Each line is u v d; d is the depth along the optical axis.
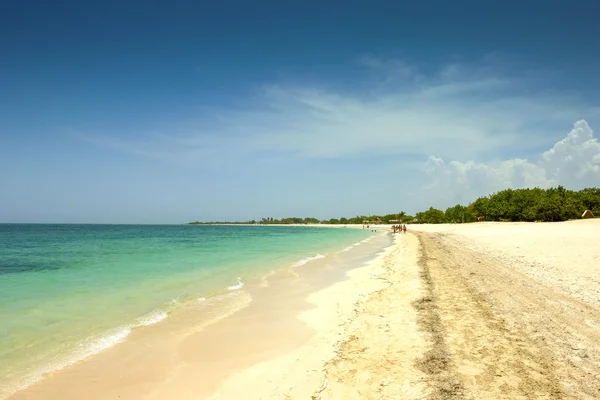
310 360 7.46
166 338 8.85
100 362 7.38
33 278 16.81
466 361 6.92
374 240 54.72
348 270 20.64
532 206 92.12
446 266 19.53
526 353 7.24
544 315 9.82
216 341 8.70
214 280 16.88
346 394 5.92
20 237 62.31
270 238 63.53
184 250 34.19
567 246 26.67
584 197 91.06
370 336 8.66
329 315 10.97
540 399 5.52
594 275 15.35
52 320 9.95
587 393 5.70
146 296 13.18
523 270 17.33
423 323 9.34
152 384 6.52
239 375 6.87
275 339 8.85
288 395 6.03
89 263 22.97
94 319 10.18
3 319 9.89
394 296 12.78
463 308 10.66
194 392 6.25
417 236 56.81
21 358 7.45
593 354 7.20
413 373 6.49
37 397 5.96
